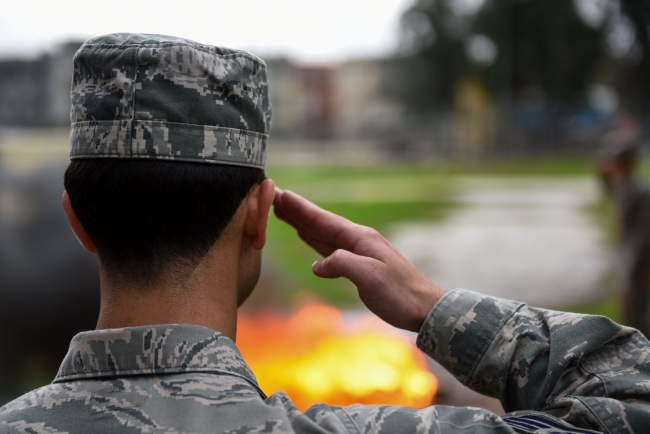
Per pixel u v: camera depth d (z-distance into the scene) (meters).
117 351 0.84
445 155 47.19
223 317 0.90
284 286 6.92
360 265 1.08
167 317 0.87
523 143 46.66
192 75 0.86
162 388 0.82
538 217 13.67
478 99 49.28
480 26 49.19
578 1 44.53
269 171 31.02
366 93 60.16
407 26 51.94
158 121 0.85
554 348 0.99
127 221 0.85
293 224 1.26
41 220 5.74
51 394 0.83
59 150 6.68
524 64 46.62
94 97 0.87
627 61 37.88
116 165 0.85
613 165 4.89
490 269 8.39
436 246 10.19
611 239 10.68
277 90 60.81
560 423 0.88
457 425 0.84
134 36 0.88
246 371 0.86
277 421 0.78
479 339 1.05
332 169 33.19
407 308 1.09
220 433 0.77
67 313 5.00
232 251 0.92
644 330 4.83
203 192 0.86
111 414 0.80
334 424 0.80
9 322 4.86
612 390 0.93
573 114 47.19
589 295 6.88
